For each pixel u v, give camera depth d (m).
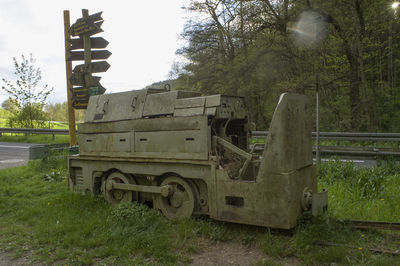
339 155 8.49
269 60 18.41
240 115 5.08
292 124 4.16
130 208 4.93
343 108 18.36
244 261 3.65
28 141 18.36
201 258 3.76
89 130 5.88
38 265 3.70
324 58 16.88
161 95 5.09
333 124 18.05
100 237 4.30
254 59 18.55
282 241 3.96
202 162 4.49
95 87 7.85
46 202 6.00
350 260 3.47
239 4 17.33
